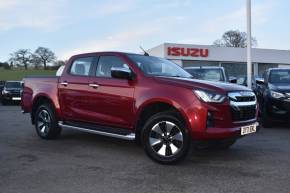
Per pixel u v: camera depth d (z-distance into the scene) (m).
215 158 6.53
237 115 6.05
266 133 9.30
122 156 6.72
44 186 5.00
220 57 38.06
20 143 7.99
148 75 6.50
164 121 6.00
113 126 6.88
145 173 5.61
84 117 7.34
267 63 40.88
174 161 5.93
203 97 5.75
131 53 7.20
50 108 8.20
